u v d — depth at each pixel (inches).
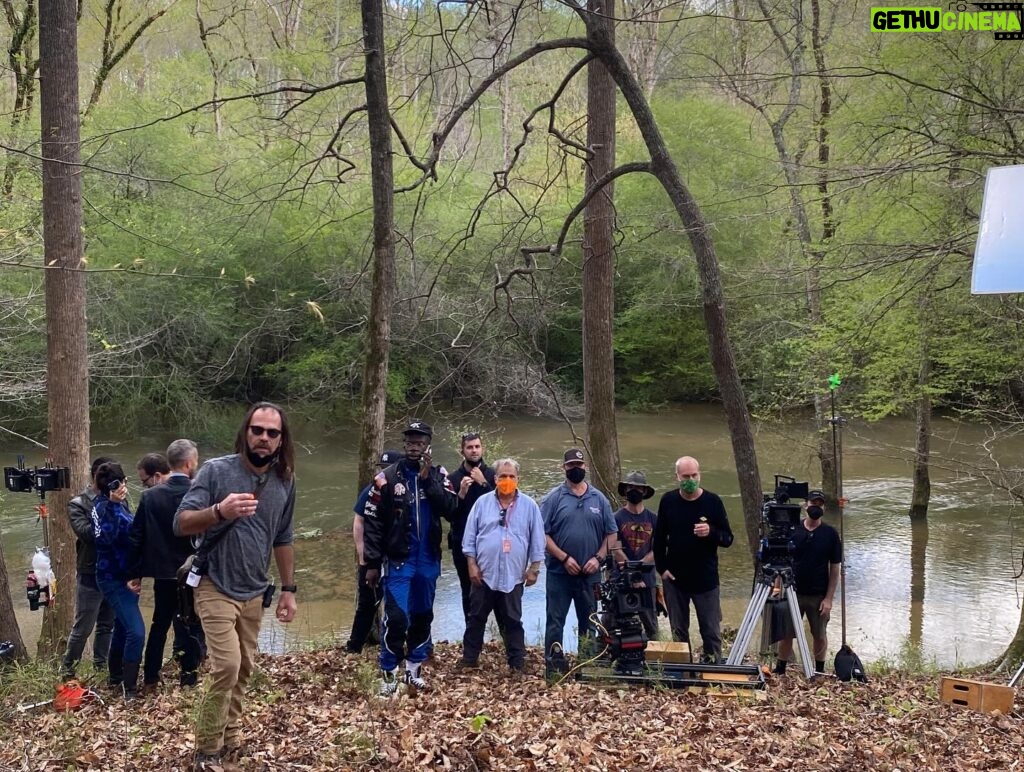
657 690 245.9
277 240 859.4
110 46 828.0
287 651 373.7
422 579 246.5
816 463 855.7
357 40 364.5
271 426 166.1
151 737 195.8
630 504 311.3
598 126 478.6
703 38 629.3
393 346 734.5
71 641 271.1
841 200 471.5
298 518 679.7
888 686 277.3
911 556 595.2
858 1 510.0
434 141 348.5
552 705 224.7
